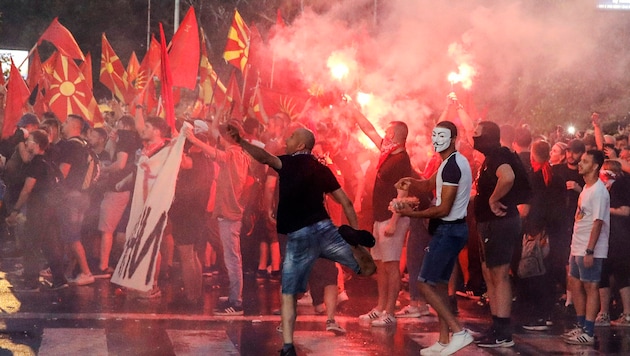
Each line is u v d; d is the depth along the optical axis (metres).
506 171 8.38
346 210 7.79
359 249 7.51
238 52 15.13
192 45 14.41
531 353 8.43
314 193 7.65
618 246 9.82
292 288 7.61
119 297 10.73
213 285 11.94
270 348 8.23
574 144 10.74
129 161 12.02
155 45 17.88
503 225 8.50
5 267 12.88
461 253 11.79
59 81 15.29
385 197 9.46
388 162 9.47
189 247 10.39
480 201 8.62
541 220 9.83
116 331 8.76
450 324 8.09
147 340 8.41
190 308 10.20
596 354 8.45
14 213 10.82
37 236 10.84
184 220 10.31
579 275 8.99
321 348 8.36
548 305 9.73
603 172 9.95
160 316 9.62
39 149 10.76
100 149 13.37
